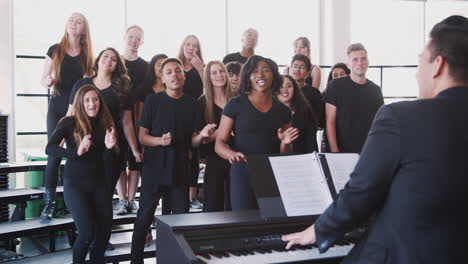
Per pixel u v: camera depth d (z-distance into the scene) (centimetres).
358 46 397
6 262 402
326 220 165
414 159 150
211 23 730
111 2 673
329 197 217
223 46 740
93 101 351
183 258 189
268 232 211
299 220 214
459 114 151
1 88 591
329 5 787
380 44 809
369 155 157
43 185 501
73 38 417
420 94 165
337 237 165
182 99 379
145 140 369
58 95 416
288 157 223
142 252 377
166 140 353
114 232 474
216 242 202
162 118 371
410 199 150
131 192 452
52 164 425
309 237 176
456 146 149
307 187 217
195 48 461
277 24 766
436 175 149
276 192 214
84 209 344
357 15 802
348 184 162
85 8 665
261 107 304
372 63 809
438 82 159
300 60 420
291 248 206
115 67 399
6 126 509
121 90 400
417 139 151
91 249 360
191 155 427
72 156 344
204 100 400
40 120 637
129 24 682
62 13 655
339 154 229
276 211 209
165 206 393
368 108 396
